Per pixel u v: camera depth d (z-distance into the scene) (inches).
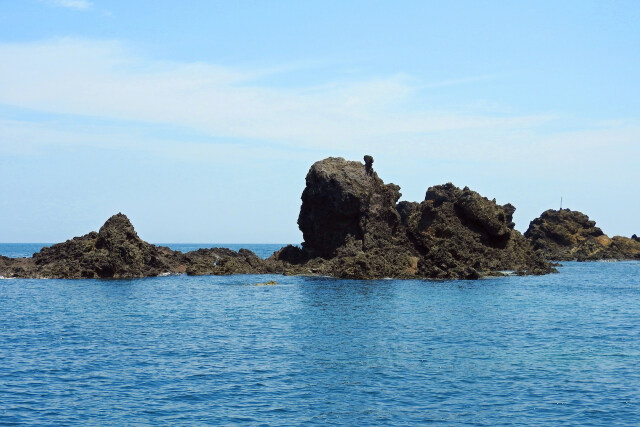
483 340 2007.9
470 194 4798.2
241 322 2401.6
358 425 1199.6
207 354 1795.0
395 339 2025.1
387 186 4771.2
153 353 1808.6
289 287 3750.0
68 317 2534.5
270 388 1437.0
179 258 5182.1
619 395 1384.1
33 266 4544.8
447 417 1243.2
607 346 1915.6
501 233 4810.5
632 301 3139.8
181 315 2596.0
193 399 1355.8
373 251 4515.3
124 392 1406.3
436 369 1608.0
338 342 1975.9
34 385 1459.2
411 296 3240.7
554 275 4968.0
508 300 3097.9
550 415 1254.9
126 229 4589.1
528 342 1977.1
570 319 2474.2
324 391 1413.6
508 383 1476.4
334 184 4618.6
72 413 1264.8
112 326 2308.1
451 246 4559.5
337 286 3786.9
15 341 1994.3
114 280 4239.7
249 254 5644.7
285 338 2050.9
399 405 1315.2
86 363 1676.9
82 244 4564.5
